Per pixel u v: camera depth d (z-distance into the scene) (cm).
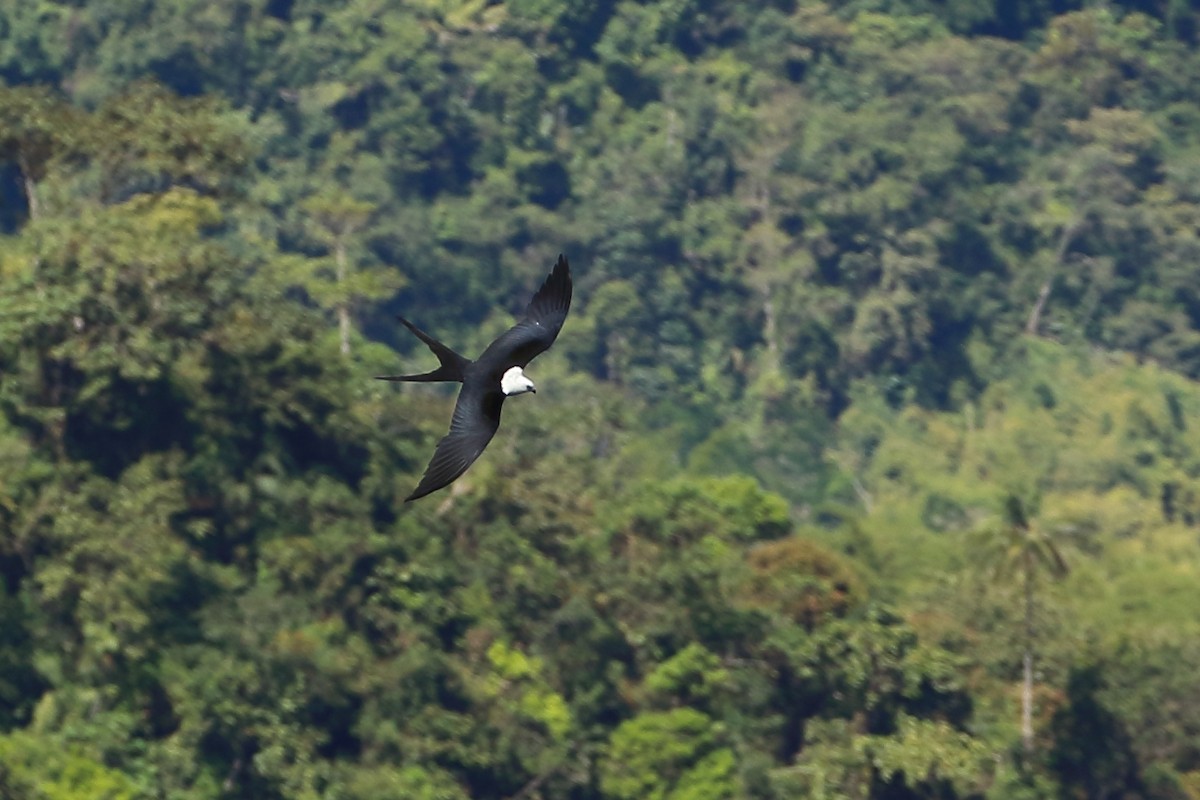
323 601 6956
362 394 7919
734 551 7819
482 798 6806
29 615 6581
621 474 9625
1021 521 7706
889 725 7306
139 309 7012
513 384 2034
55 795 6072
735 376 13662
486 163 14338
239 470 7081
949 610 7906
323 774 6531
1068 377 13938
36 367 6912
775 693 7194
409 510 7269
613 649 7188
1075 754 7388
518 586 7194
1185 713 7469
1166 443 13588
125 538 6600
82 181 9331
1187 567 10838
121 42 14450
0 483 6656
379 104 14275
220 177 8000
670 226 14075
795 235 14200
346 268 12338
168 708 6525
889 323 13725
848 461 13200
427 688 6812
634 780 6825
